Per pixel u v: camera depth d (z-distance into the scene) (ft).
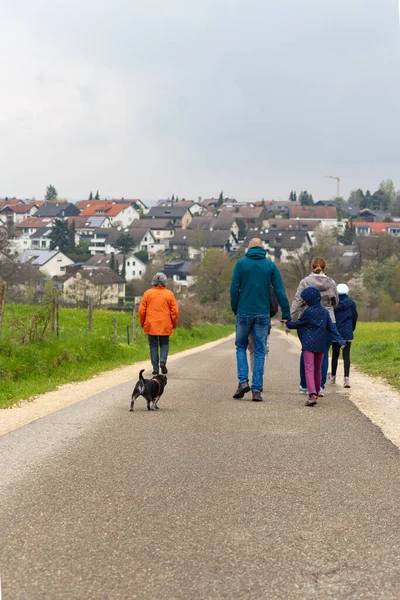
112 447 27.48
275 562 15.96
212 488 21.74
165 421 33.27
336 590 14.51
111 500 20.57
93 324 113.91
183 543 17.13
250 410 36.35
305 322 38.27
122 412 36.27
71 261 596.70
